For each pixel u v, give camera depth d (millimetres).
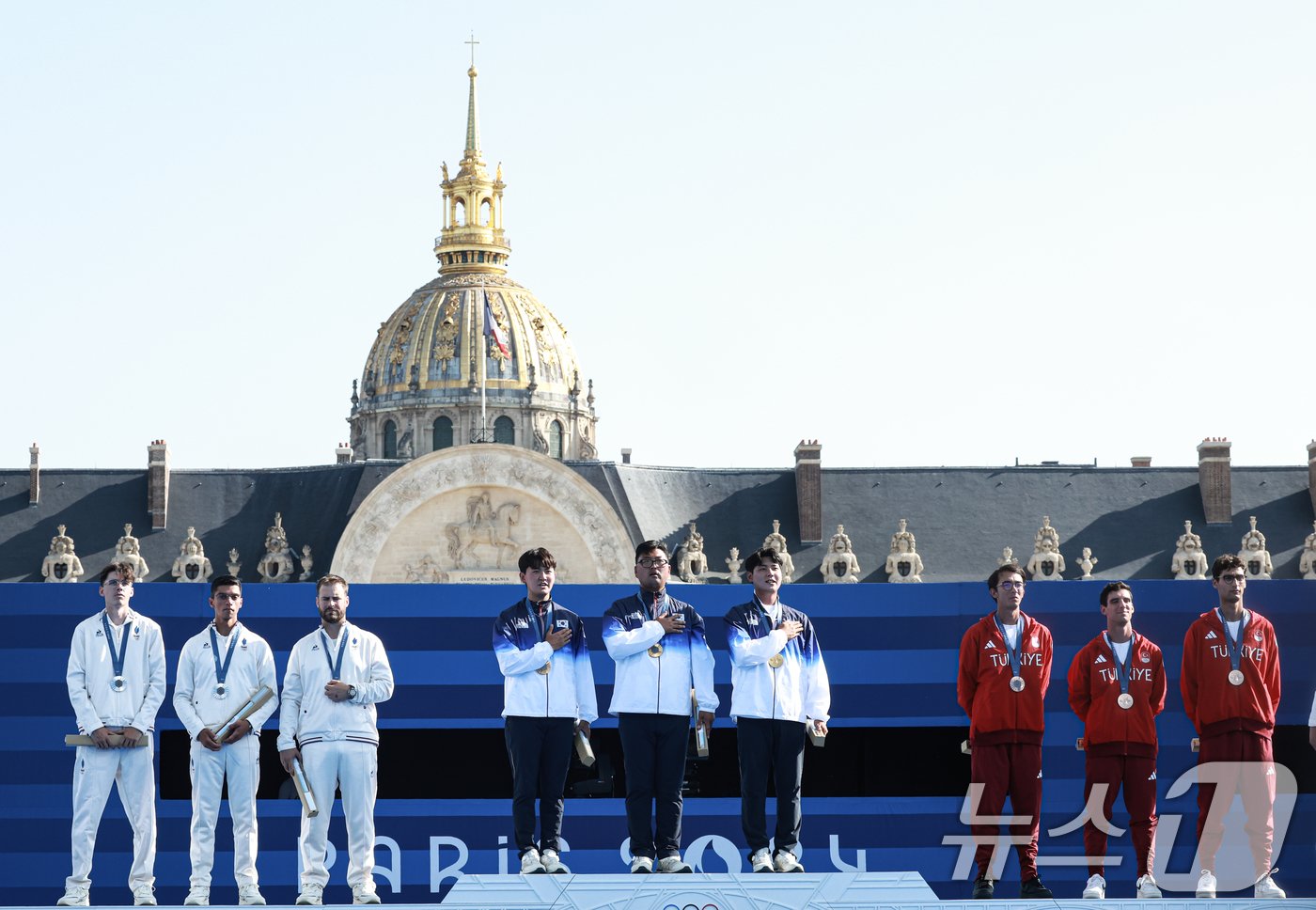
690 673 26609
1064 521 134250
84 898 26984
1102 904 25938
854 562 131750
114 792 29109
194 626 29469
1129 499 135625
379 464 136750
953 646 29594
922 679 29547
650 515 132750
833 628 29594
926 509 135500
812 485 134875
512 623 26484
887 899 25859
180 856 29047
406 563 121938
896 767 30156
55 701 28938
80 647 27000
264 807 28922
